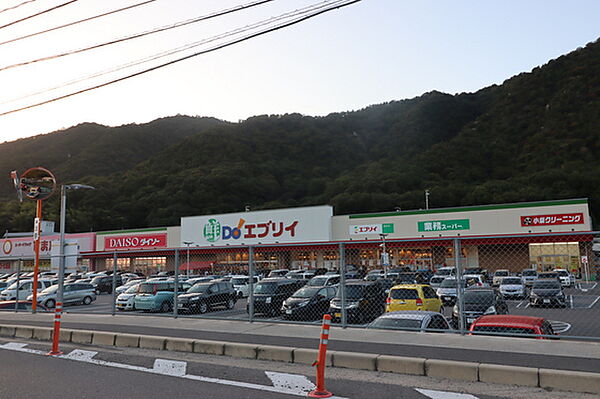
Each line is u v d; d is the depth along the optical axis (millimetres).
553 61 141125
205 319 12609
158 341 9750
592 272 38562
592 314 17484
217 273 47281
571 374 6059
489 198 84250
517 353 7344
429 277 32625
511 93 141125
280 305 17609
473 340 8477
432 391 6074
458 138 123625
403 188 100312
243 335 9883
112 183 121375
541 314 17797
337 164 148250
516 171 106938
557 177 87000
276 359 8289
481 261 42969
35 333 11727
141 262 60000
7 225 89875
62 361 8438
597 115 109125
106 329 11234
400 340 8656
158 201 104312
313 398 5848
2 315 15633
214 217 55312
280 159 147625
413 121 165625
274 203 108188
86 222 96562
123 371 7504
